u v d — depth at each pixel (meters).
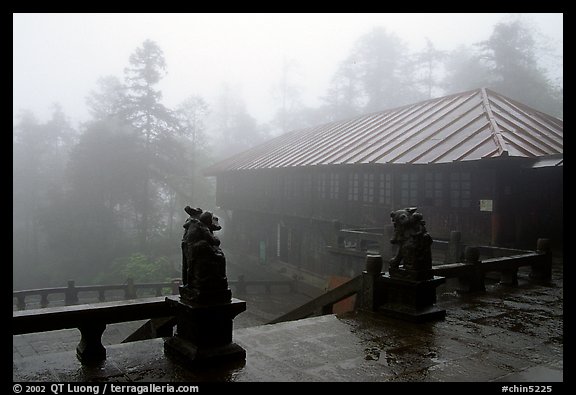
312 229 22.28
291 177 23.95
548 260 10.53
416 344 5.62
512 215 13.88
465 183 14.49
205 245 4.83
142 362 4.80
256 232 29.52
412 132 18.39
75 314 4.70
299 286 21.34
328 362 4.94
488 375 4.65
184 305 4.80
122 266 29.12
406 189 16.44
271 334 5.96
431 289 6.98
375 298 7.16
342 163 17.61
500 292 9.00
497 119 16.38
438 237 15.14
